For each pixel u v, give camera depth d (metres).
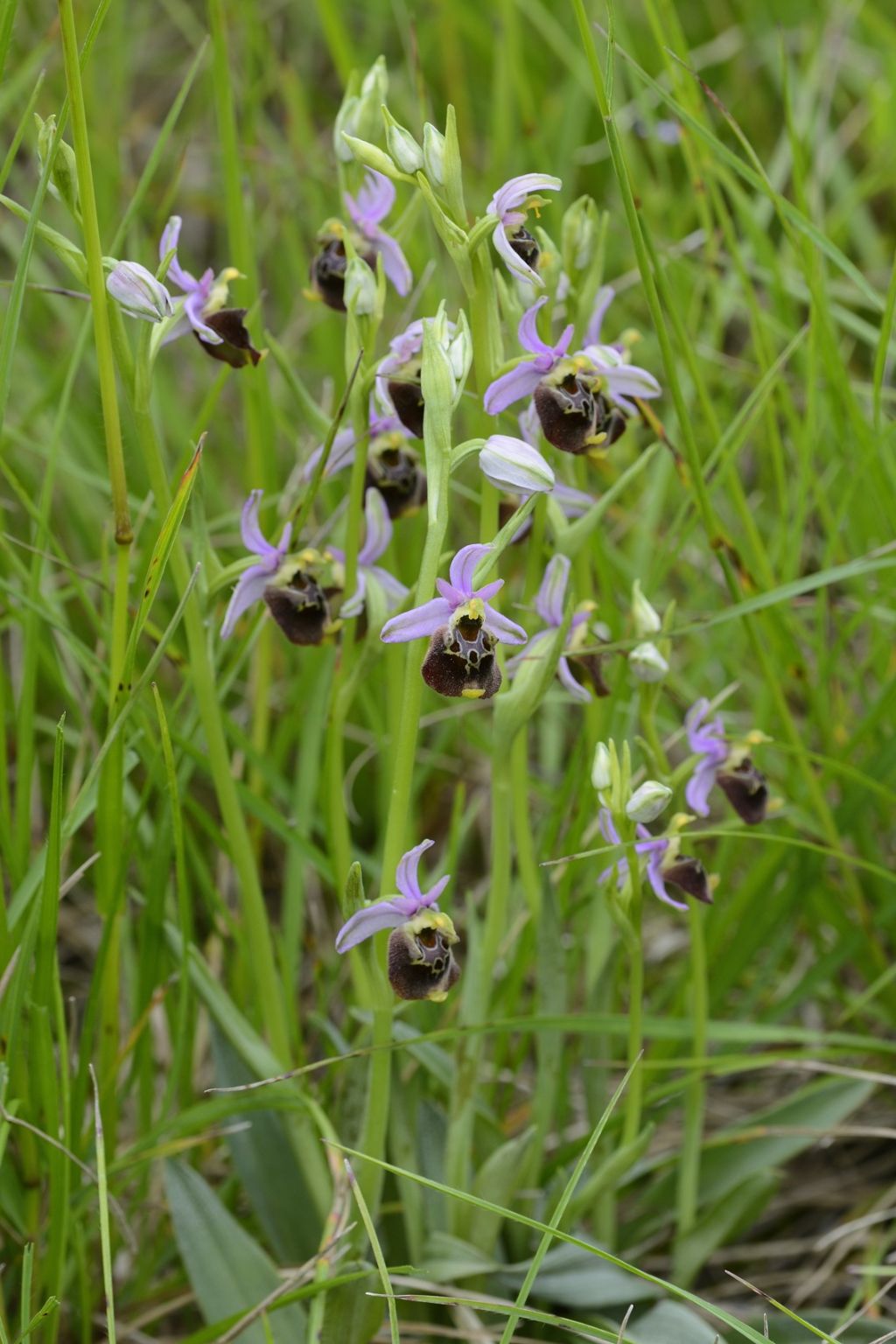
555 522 0.91
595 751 0.89
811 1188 0.99
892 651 1.02
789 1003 0.97
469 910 0.93
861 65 1.40
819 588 0.98
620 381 0.89
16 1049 0.89
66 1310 0.94
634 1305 0.93
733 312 1.25
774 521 1.08
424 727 1.08
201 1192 0.90
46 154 0.85
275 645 1.06
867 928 0.98
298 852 0.96
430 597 0.85
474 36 1.33
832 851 0.92
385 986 0.88
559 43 1.21
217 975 0.99
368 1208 0.91
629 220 0.88
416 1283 0.91
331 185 1.14
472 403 0.94
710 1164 0.95
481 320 0.87
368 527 0.90
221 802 0.91
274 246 1.22
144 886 0.95
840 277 1.25
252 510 0.89
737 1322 0.85
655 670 0.90
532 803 1.06
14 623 0.96
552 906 0.91
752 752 0.98
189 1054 0.94
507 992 0.96
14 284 0.86
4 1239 0.93
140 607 0.86
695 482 0.92
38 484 1.05
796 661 0.97
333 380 1.07
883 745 0.98
